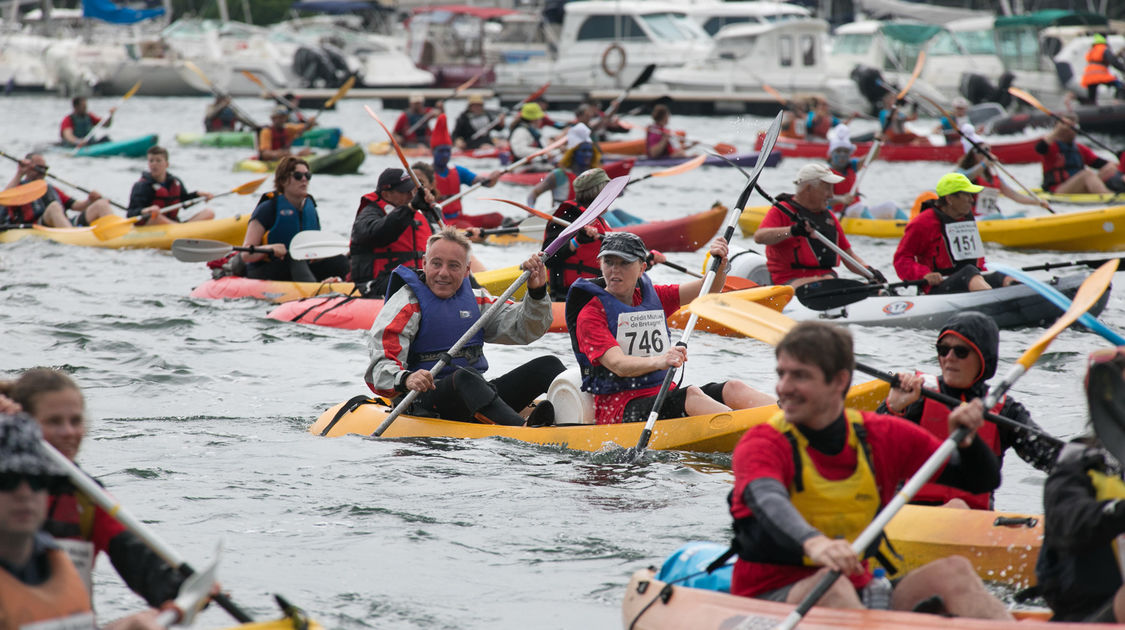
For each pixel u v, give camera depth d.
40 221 46.59
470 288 21.41
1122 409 10.30
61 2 188.25
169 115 124.25
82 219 47.38
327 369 26.31
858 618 10.04
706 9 129.88
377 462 18.77
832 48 123.56
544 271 21.20
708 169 80.38
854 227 48.25
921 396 13.88
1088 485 10.45
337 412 21.12
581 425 19.58
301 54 144.62
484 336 21.78
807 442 10.27
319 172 75.06
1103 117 94.38
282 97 91.31
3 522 8.34
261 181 44.94
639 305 19.69
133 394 23.59
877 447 10.54
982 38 116.00
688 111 119.94
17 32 166.25
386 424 20.34
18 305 32.69
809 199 31.39
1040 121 92.06
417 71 150.75
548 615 12.91
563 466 18.61
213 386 24.47
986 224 44.78
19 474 8.27
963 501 14.59
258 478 17.91
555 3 144.12
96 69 149.00
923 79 117.25
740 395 19.69
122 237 43.91
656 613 11.30
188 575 9.75
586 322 19.48
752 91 116.56
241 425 21.31
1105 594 10.41
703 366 27.12
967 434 10.59
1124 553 10.26
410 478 17.94
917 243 31.30
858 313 31.64
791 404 10.13
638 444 18.80
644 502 16.86
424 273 21.08
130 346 27.97
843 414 10.46
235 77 147.38
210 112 96.06
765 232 31.11
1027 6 144.62
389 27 170.12
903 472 10.88
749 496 10.02
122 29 163.38
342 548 14.97
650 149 75.62
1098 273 12.43
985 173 46.75
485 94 133.12
